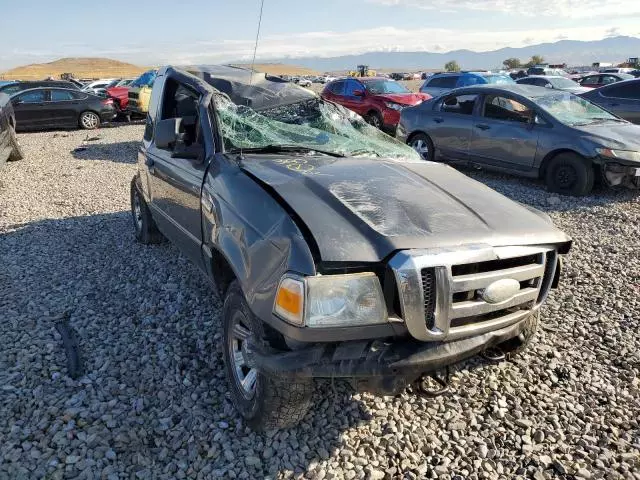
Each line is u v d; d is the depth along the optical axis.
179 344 3.74
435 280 2.36
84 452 2.70
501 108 8.92
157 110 4.87
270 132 3.88
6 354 3.61
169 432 2.87
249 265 2.61
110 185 9.12
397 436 2.89
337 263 2.35
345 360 2.34
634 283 4.93
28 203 7.95
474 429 2.99
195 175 3.67
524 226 2.78
